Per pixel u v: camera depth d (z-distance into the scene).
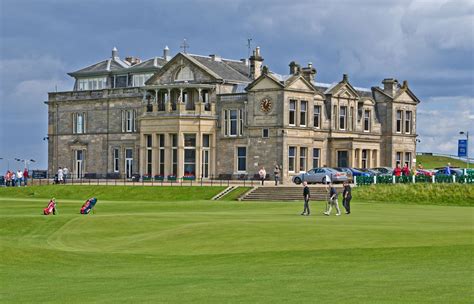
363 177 100.75
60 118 142.00
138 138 131.38
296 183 109.44
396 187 96.25
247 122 118.81
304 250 44.69
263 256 43.00
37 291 33.94
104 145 136.12
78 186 111.00
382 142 132.50
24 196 111.12
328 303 29.39
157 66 138.12
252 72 128.00
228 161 121.00
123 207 83.44
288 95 115.88
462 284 32.53
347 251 43.44
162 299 31.12
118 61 148.12
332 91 123.81
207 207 82.62
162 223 61.00
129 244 50.84
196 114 120.75
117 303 30.55
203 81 123.25
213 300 30.67
